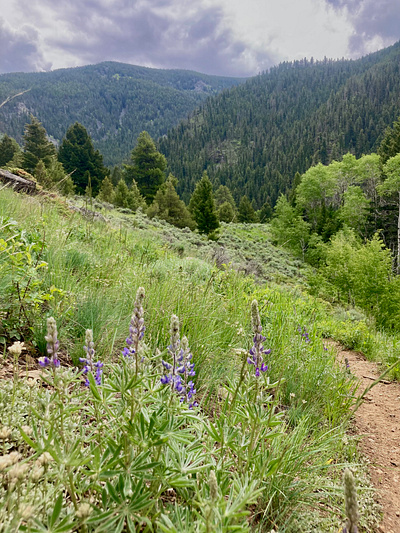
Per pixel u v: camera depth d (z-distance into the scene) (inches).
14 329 107.6
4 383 75.1
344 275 875.4
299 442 89.9
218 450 60.6
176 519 49.6
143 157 2094.0
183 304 140.8
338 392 132.5
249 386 69.9
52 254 161.5
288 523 71.6
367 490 90.6
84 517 39.1
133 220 822.5
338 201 2379.4
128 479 47.8
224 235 1409.9
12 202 239.5
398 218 1551.4
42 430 49.6
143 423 49.9
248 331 149.8
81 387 86.9
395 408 152.9
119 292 150.0
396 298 692.7
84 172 1828.2
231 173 5088.6
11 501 43.7
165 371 68.5
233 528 41.1
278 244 1770.4
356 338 289.0
